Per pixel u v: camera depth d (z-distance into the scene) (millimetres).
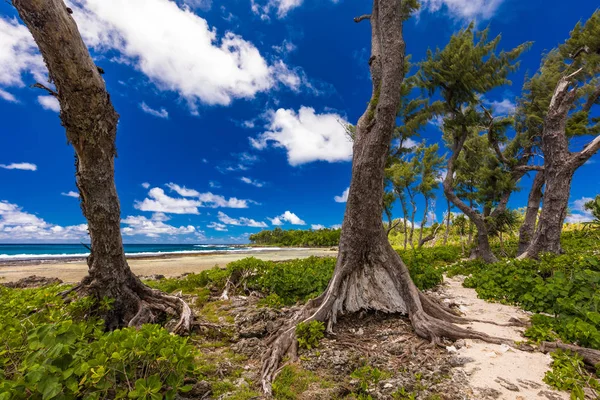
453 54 16609
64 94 5578
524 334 5879
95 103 5785
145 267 21781
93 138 5984
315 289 9812
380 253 7582
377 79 8344
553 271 9078
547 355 5035
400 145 24047
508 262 11352
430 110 19031
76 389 3018
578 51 17625
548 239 13242
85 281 7039
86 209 6508
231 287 11328
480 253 17297
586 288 6617
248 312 8078
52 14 4883
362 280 7453
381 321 7160
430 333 6102
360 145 7820
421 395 3988
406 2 11266
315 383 4520
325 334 6473
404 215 32469
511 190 21172
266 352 5676
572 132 17484
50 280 13891
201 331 7078
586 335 4887
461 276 14227
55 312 5648
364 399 3990
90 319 6242
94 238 6641
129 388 3316
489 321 6770
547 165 13742
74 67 5336
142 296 7418
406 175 29984
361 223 7414
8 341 3730
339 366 4992
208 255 37312
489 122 18422
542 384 4145
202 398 4160
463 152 25641
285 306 9102
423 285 10836
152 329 3967
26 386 2875
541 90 20203
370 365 5023
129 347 3357
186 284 12109
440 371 4641
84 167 6223
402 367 4926
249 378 4863
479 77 16422
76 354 3316
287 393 4238
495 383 4180
